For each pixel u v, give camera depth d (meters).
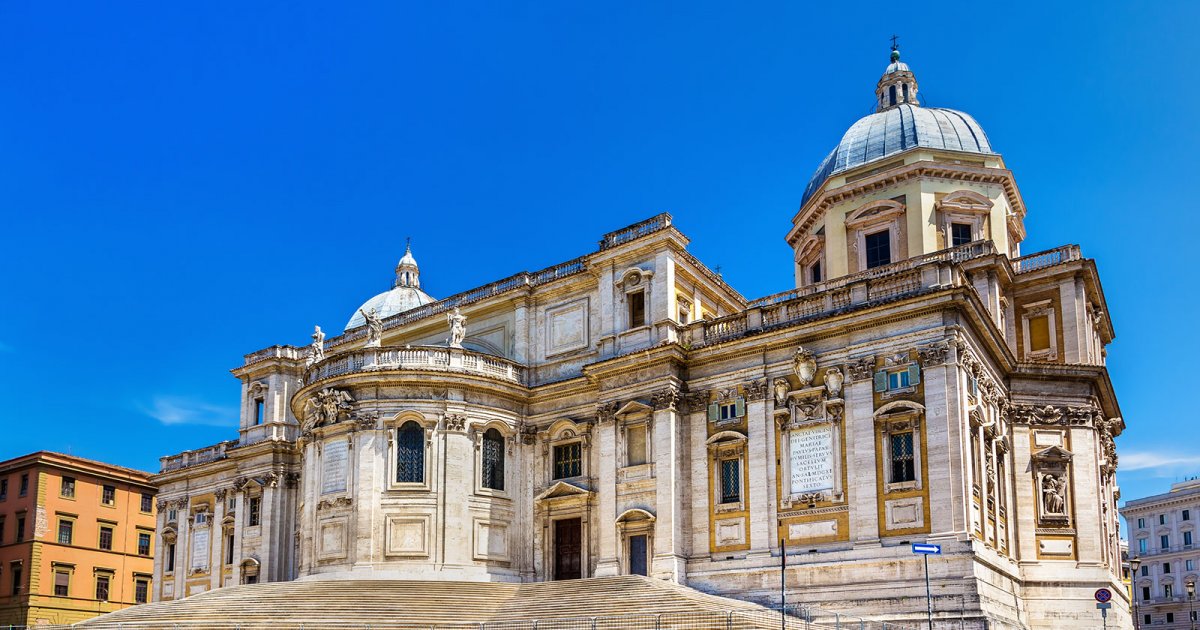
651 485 48.91
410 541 50.62
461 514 51.47
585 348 54.88
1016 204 59.50
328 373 55.44
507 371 55.69
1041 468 49.62
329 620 40.72
